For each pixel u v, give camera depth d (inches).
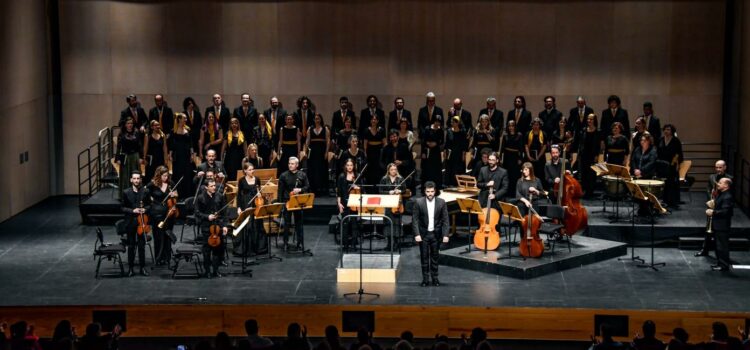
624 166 896.9
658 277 805.2
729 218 813.2
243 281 800.9
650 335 597.3
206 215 810.8
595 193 1003.9
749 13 975.0
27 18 1029.8
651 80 1071.0
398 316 740.0
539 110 1085.1
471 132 1003.3
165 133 1018.1
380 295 765.3
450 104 1090.7
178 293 772.6
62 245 902.4
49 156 1090.7
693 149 1077.1
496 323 735.7
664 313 724.0
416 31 1083.3
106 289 783.1
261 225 861.8
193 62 1093.8
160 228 820.6
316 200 975.0
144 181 976.9
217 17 1088.8
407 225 911.0
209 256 808.3
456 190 915.4
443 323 738.2
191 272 820.6
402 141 947.3
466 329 738.2
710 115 1072.2
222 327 745.0
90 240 918.4
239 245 868.6
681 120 1073.5
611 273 816.3
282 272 823.7
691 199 983.6
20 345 577.0
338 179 884.0
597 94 1078.4
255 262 847.1
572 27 1071.6
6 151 981.8
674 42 1065.5
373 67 1088.8
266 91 1096.2
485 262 816.3
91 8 1085.1
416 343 730.8
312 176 987.9
